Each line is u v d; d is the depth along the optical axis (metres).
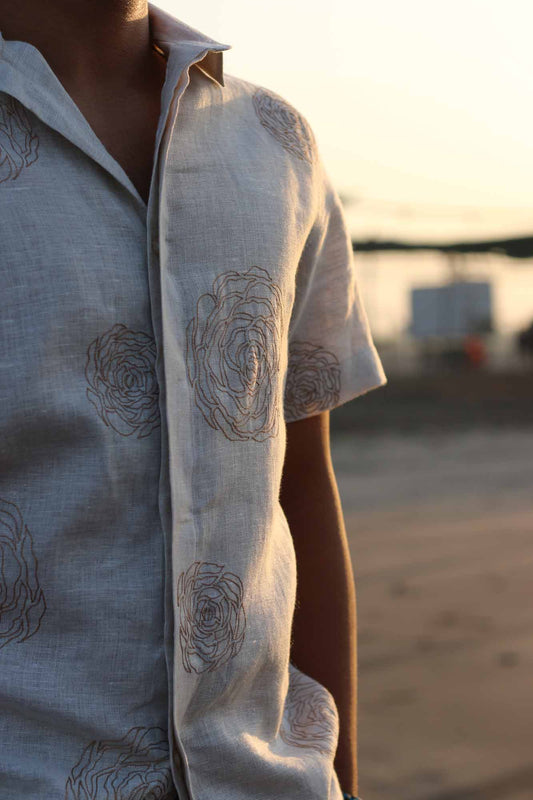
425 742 3.63
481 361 26.67
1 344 0.88
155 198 0.94
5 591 0.90
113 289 0.91
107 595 0.91
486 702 4.06
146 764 0.94
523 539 7.86
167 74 1.01
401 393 23.23
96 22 1.00
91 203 0.92
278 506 1.09
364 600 5.78
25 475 0.90
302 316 1.26
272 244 1.03
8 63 0.92
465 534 8.11
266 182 1.06
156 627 0.93
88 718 0.91
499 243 22.34
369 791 3.22
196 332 0.96
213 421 0.97
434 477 12.27
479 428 19.41
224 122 1.08
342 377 1.29
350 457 14.78
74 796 0.91
